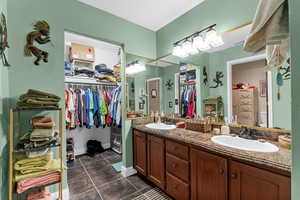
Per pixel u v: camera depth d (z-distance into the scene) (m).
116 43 2.22
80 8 1.85
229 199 1.13
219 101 1.79
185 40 2.04
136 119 2.39
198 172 1.37
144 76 2.49
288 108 1.26
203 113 1.98
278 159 0.92
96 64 3.45
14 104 1.44
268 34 0.81
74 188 1.94
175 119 2.37
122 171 2.31
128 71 2.32
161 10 2.08
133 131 2.34
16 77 1.45
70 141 2.84
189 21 2.08
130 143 2.33
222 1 1.69
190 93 2.16
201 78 2.00
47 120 1.38
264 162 0.92
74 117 2.68
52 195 1.62
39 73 1.57
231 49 1.65
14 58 1.44
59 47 1.69
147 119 2.51
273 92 1.35
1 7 1.25
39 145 1.28
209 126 1.78
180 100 2.31
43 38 1.59
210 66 1.88
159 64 2.61
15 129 1.43
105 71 3.25
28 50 1.51
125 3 1.92
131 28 2.36
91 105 2.85
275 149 1.10
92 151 3.17
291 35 0.63
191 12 2.05
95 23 1.97
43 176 1.30
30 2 1.52
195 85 2.08
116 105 3.05
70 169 2.48
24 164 1.25
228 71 1.69
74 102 2.69
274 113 1.35
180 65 2.28
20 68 1.47
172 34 2.36
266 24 0.81
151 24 2.45
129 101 2.32
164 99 2.57
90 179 2.17
